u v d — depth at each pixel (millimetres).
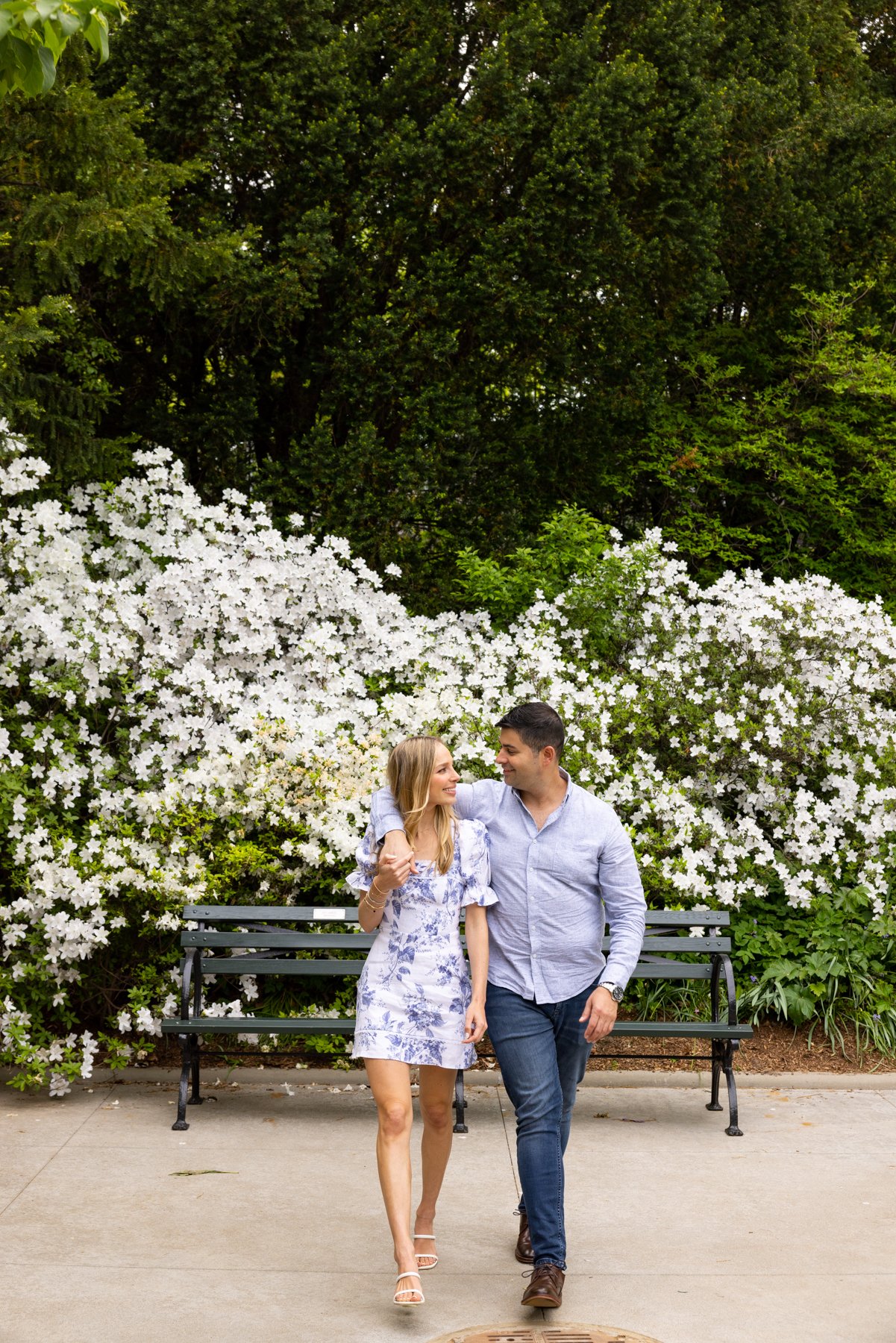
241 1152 4488
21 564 6320
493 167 9180
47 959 5344
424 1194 3494
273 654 7051
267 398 10086
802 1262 3578
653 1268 3520
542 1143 3229
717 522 10844
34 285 6840
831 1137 4777
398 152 8820
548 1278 3131
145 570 7125
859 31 13500
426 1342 3059
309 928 5879
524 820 3461
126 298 9047
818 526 11289
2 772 5680
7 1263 3469
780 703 6992
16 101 6527
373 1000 3322
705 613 7766
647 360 10719
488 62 8961
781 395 11398
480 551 9641
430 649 7422
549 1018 3395
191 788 5938
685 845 6398
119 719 6379
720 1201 4066
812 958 6133
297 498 9031
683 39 9516
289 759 5984
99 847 5496
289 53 8805
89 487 7379
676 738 6980
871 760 7000
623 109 8945
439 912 3359
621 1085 5469
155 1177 4195
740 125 10742
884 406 11055
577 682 7199
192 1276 3418
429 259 9023
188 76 8570
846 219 11375
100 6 3199
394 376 9156
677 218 9695
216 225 8531
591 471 10922
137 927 5801
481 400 10125
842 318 10836
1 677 6059
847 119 11242
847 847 6750
